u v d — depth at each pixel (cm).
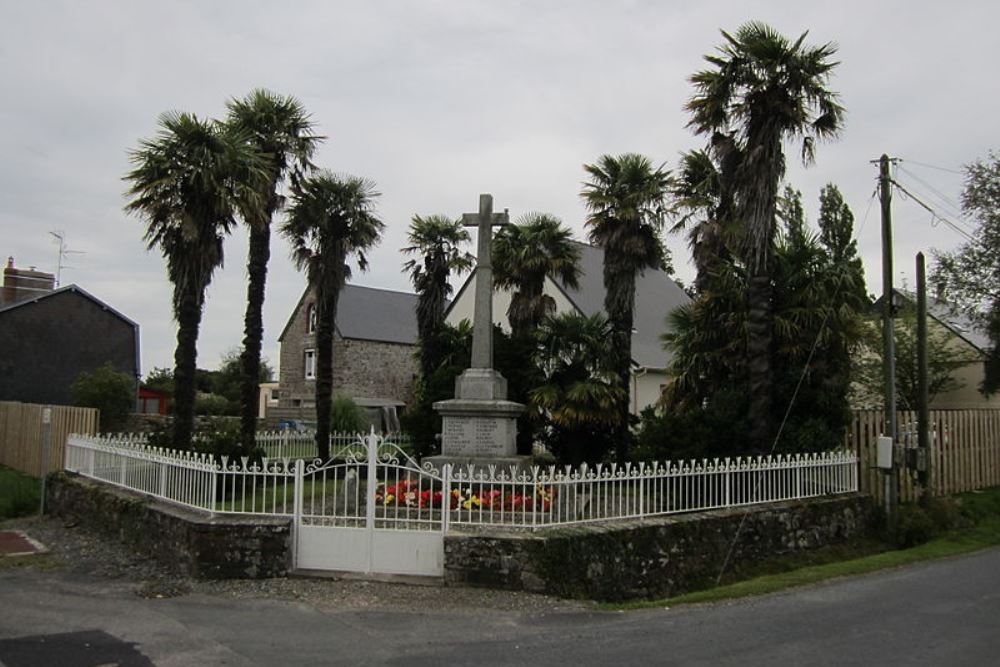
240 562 963
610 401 1722
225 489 1021
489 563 927
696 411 1526
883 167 1527
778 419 1521
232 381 5547
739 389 1552
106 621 785
